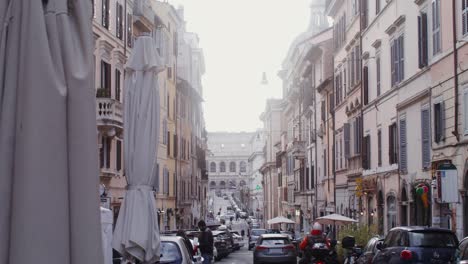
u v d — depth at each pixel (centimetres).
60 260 386
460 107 2280
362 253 2138
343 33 4453
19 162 387
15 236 381
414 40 2817
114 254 1688
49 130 390
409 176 2906
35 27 398
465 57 2209
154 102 1260
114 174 3456
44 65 395
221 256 4491
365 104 3753
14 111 403
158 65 1266
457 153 2306
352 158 4169
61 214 390
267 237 3312
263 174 12300
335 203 4766
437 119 2541
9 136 399
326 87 5147
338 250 2808
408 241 1614
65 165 395
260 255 3262
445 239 1609
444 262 1569
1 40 420
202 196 8475
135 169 1231
